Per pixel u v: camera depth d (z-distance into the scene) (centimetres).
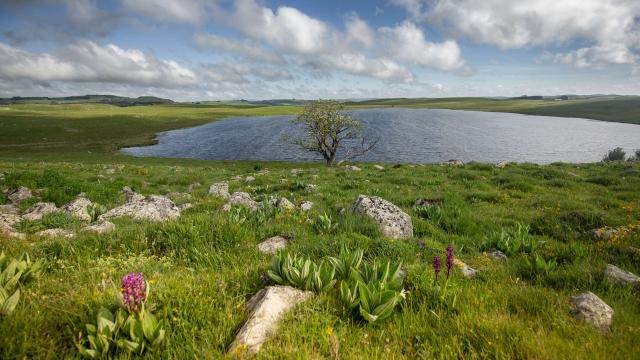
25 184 1466
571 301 461
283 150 9031
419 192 1692
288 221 963
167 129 13888
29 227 927
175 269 582
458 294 460
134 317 346
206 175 2691
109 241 704
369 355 339
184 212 1201
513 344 346
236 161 6794
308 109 4841
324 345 344
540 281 588
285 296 425
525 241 831
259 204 1255
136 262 601
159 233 737
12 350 314
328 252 686
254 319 370
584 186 1864
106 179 2155
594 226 1057
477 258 771
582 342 358
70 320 359
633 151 9044
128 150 8812
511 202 1509
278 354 325
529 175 2228
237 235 764
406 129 13762
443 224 1138
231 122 17338
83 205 1157
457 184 1952
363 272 493
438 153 8600
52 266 582
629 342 362
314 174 2550
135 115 18812
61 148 8406
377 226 904
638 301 497
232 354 321
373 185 1891
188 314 385
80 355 322
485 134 12569
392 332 376
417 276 500
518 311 432
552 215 1188
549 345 345
